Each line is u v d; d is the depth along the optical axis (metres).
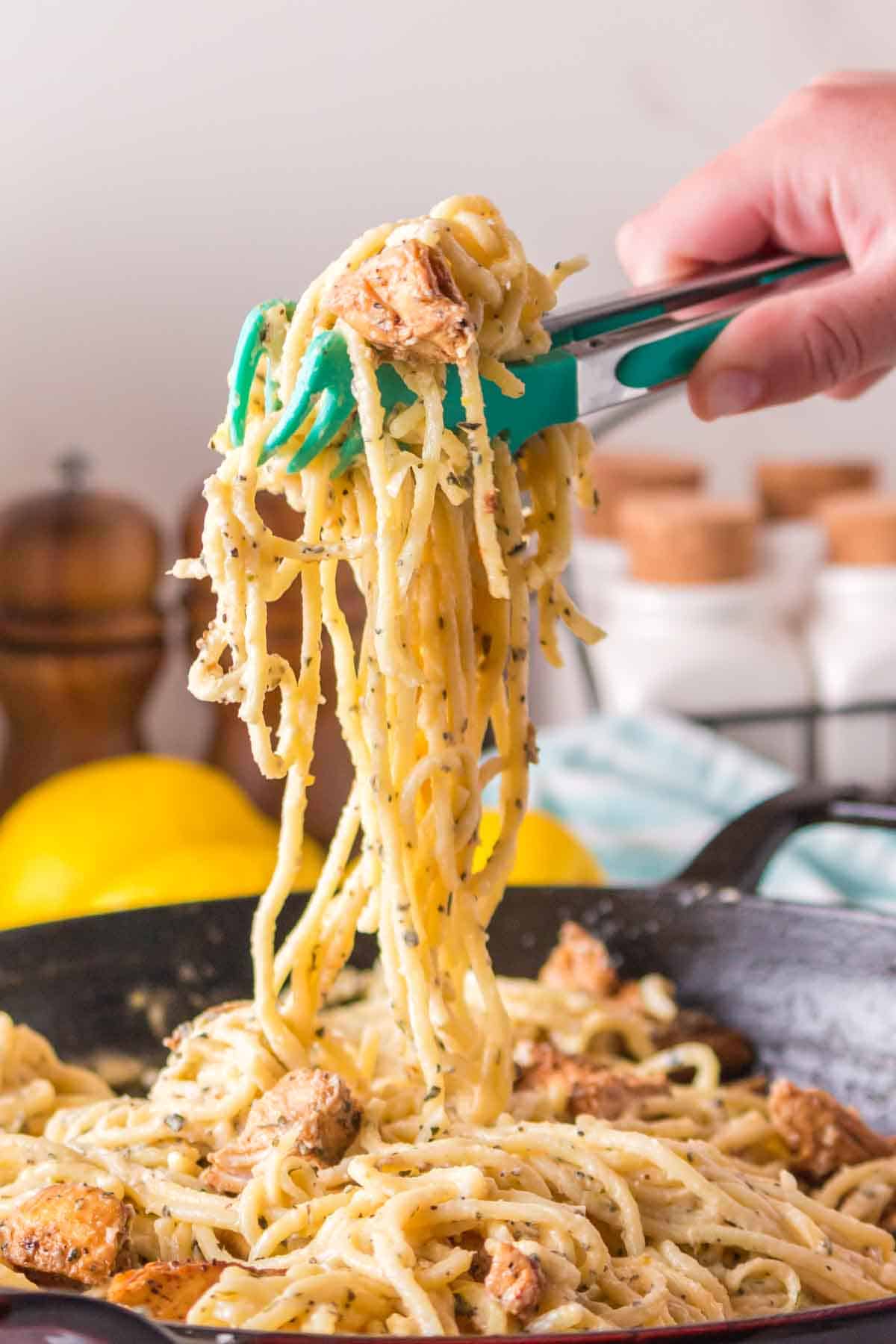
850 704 0.88
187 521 0.73
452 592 0.50
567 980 0.58
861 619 0.89
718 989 0.58
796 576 0.90
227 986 0.57
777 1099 0.53
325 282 0.45
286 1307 0.40
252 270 0.81
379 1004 0.57
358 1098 0.51
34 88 0.77
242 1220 0.47
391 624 0.46
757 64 0.91
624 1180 0.48
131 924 0.56
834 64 0.93
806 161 0.61
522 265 0.47
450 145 0.84
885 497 0.97
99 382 0.79
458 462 0.46
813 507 0.95
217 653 0.48
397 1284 0.42
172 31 0.78
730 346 0.53
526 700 0.51
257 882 0.61
